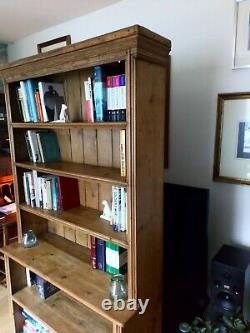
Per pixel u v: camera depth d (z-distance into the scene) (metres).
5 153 2.81
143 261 1.27
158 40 1.10
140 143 1.13
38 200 1.68
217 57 1.57
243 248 1.63
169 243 1.59
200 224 1.51
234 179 1.60
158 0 1.73
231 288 1.35
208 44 1.59
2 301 2.15
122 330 1.21
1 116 2.82
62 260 1.62
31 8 1.98
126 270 1.50
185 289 1.58
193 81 1.67
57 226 1.90
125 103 1.14
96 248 1.52
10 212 2.37
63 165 1.58
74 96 1.55
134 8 1.85
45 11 2.04
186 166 1.77
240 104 1.53
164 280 1.57
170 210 1.58
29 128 1.71
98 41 1.08
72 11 2.04
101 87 1.22
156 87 1.17
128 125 1.09
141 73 1.08
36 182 1.66
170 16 1.70
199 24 1.60
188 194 1.53
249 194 1.58
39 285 1.75
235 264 1.38
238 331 1.21
